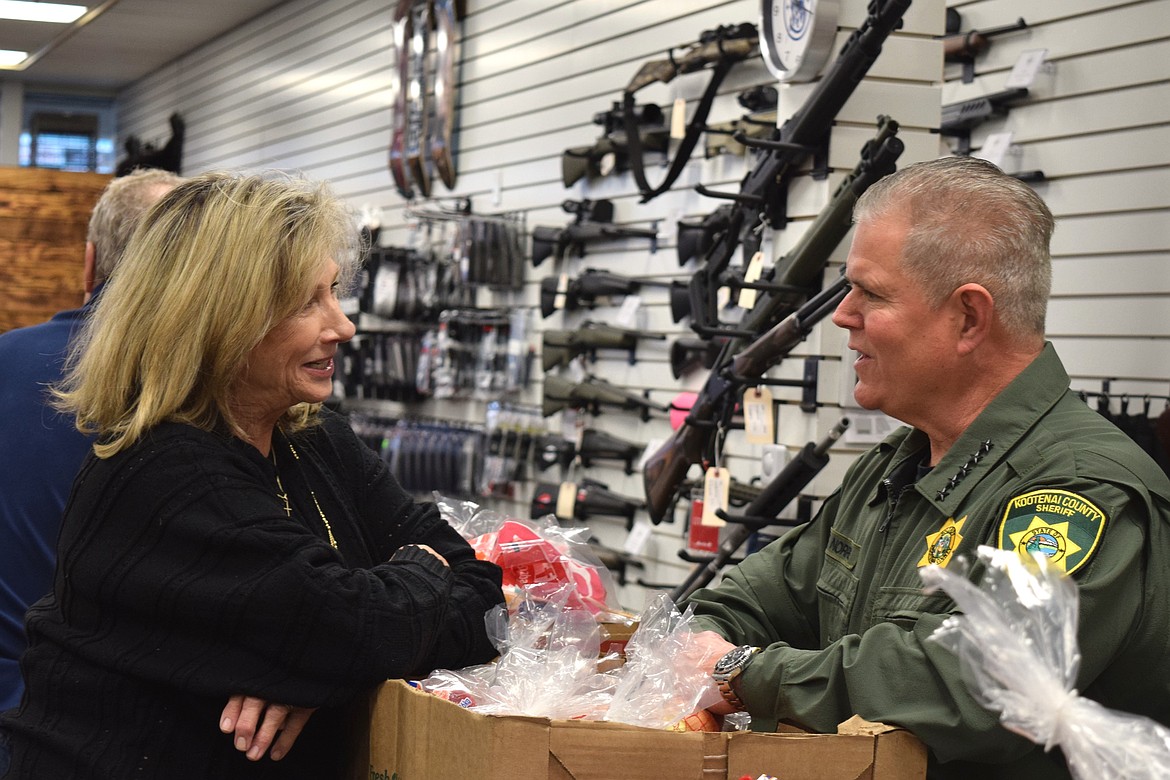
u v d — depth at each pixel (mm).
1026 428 1630
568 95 5977
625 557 5203
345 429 1942
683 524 4949
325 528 1789
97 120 13586
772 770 1331
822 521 2043
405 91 7348
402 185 7402
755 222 3363
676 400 4355
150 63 11898
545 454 5789
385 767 1499
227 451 1580
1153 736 1169
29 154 13344
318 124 8906
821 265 2988
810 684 1574
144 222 1638
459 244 6266
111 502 1538
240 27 10258
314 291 1621
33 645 1617
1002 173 1681
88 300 2465
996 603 1230
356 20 8414
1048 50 3873
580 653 1670
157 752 1520
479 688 1512
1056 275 3875
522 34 6383
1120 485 1489
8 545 2215
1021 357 1674
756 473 4219
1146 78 3613
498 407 6270
